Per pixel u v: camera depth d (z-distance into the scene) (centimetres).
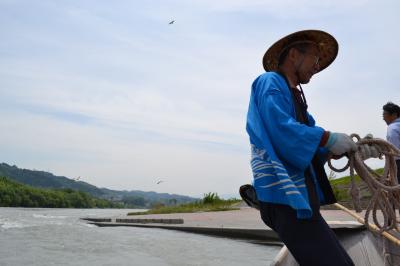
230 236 1026
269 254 766
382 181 219
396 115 565
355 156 203
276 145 188
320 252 185
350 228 433
